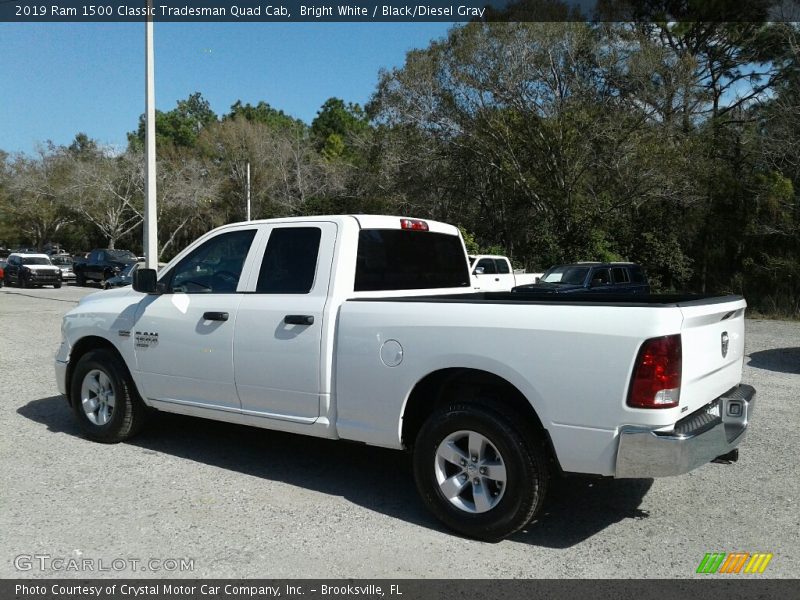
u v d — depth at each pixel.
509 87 26.83
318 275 5.00
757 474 5.49
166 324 5.71
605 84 26.47
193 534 4.30
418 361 4.39
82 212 49.16
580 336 3.87
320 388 4.85
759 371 10.34
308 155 50.66
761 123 25.92
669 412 3.72
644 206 26.64
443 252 6.02
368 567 3.87
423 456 4.40
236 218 50.25
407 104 29.78
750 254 24.45
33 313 19.34
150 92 16.69
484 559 3.98
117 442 6.27
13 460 5.77
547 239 26.50
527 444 4.05
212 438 6.49
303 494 5.03
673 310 3.77
